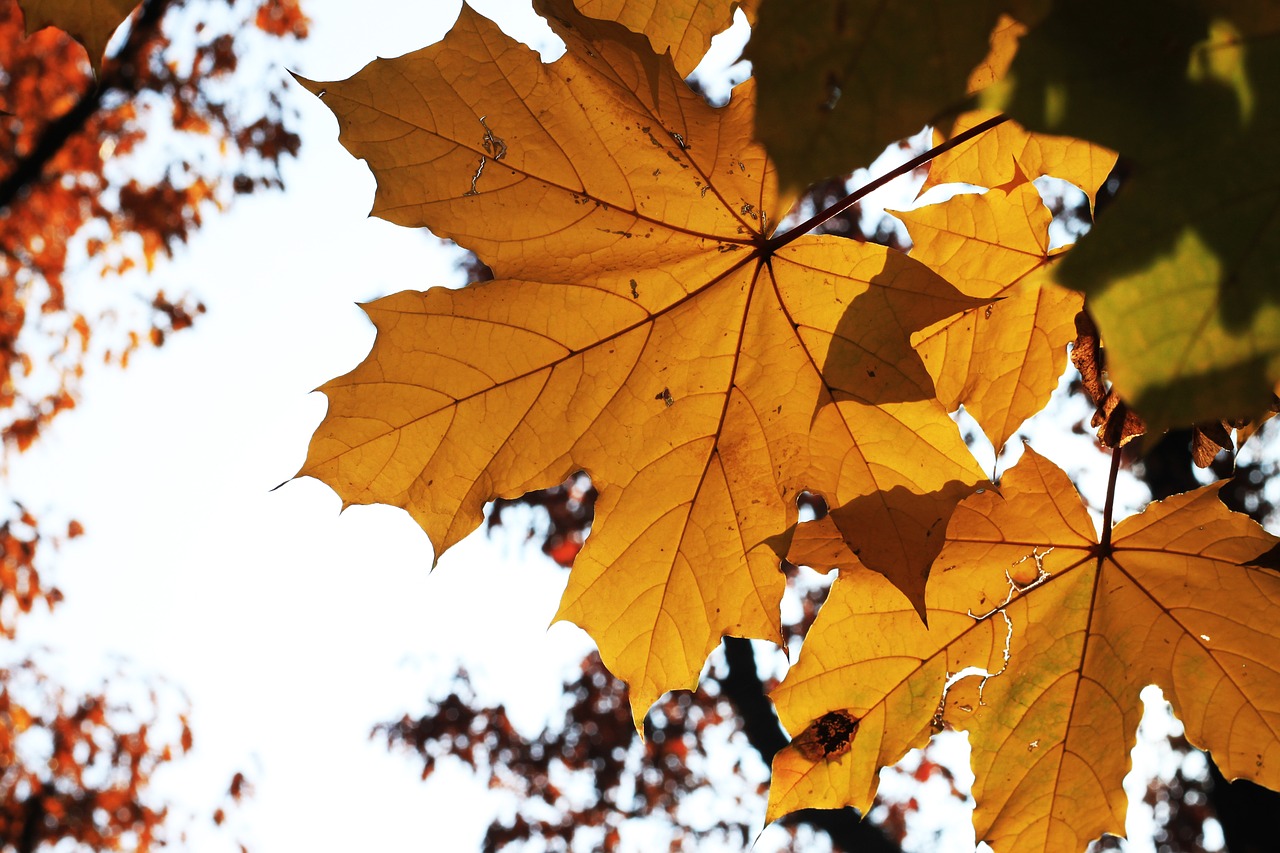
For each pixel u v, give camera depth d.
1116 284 0.40
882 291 0.47
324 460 0.48
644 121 0.47
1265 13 0.37
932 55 0.37
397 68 0.46
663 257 0.48
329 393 0.48
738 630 0.49
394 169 0.47
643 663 0.49
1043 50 0.38
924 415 0.47
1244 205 0.39
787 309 0.48
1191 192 0.39
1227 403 0.39
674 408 0.49
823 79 0.37
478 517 0.49
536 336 0.48
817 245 0.47
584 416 0.49
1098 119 0.39
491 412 0.48
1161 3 0.37
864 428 0.48
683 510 0.49
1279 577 0.49
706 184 0.47
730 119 0.46
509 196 0.47
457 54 0.46
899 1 0.37
